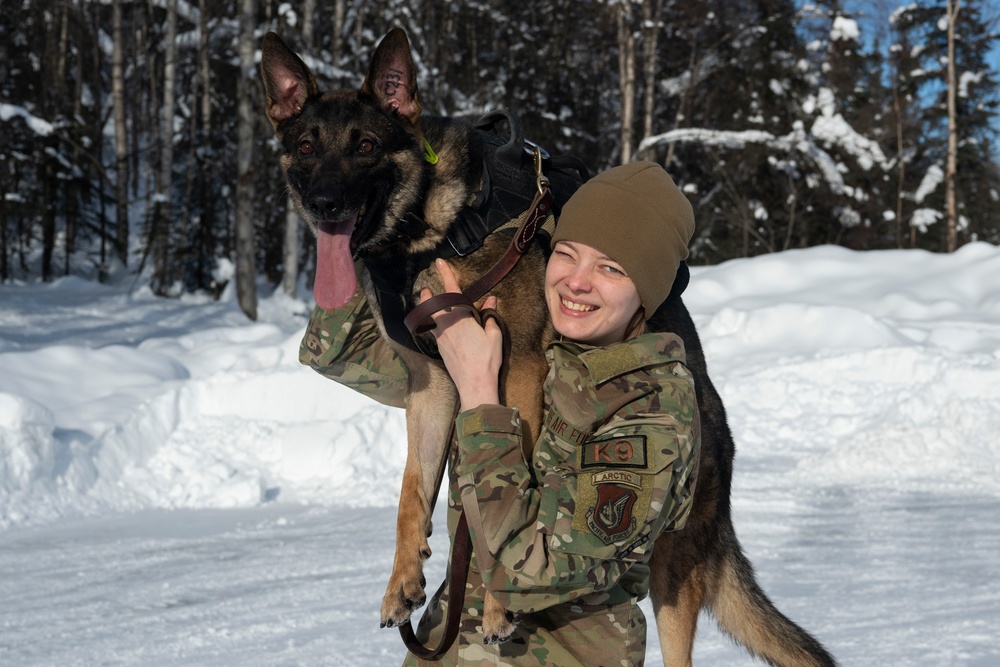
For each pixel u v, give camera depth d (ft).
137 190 116.67
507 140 10.06
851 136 87.30
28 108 95.76
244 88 63.10
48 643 13.62
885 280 46.52
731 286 47.50
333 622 14.47
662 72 98.22
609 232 7.09
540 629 7.07
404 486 9.34
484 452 6.63
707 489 10.28
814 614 14.34
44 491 22.67
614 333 7.43
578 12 99.81
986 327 39.14
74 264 98.99
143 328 56.54
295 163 10.12
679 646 10.12
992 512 21.20
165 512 23.12
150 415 26.76
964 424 26.89
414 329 7.55
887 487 24.00
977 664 11.85
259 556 18.70
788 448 29.35
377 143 9.53
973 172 105.29
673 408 6.63
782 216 94.07
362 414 27.32
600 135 103.09
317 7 77.92
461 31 102.17
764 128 90.53
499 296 9.09
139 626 14.39
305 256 96.58
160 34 108.88
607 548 6.31
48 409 23.71
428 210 9.29
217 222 93.40
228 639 13.73
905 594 15.25
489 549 6.46
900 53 103.35
